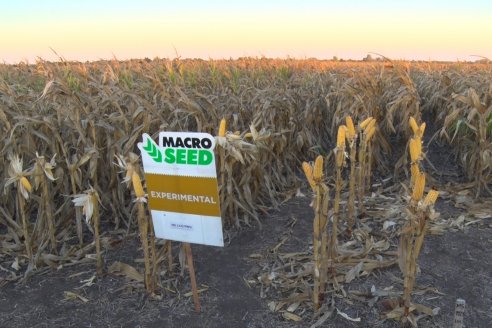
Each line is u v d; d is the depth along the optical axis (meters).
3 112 4.00
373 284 3.31
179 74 6.41
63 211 4.25
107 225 4.59
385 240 3.99
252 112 5.27
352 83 6.06
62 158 4.17
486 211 4.59
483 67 8.48
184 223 2.81
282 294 3.27
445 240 4.02
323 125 7.03
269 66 8.74
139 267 3.73
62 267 3.79
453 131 6.12
